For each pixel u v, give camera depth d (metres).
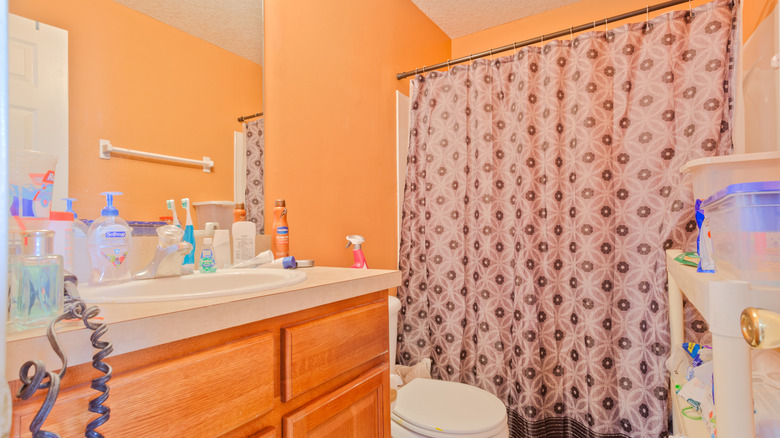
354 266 1.58
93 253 0.83
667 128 1.58
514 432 1.77
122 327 0.47
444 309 1.97
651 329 1.57
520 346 1.75
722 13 1.50
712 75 1.50
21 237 0.47
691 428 1.04
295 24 1.50
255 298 0.64
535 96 1.82
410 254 2.07
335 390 0.82
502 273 1.86
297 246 1.49
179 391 0.53
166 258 0.93
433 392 1.47
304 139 1.53
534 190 1.79
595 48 1.71
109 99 0.94
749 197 0.60
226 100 1.25
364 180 1.84
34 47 0.81
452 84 2.00
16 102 0.78
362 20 1.85
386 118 2.00
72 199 0.81
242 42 1.30
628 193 1.65
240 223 1.22
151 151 1.03
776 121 1.26
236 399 0.60
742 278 0.61
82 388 0.45
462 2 2.25
